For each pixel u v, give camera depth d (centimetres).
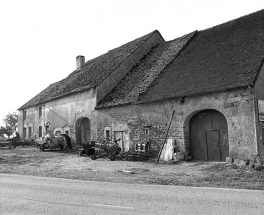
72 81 2622
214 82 1292
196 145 1414
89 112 2080
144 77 1895
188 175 1034
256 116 1128
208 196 668
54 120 2614
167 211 539
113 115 1844
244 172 1041
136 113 1672
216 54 1533
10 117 4641
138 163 1422
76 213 538
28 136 3234
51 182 905
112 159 1570
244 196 663
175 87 1482
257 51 1302
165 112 1501
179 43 2031
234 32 1630
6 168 1338
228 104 1221
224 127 1306
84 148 1827
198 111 1380
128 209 558
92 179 973
